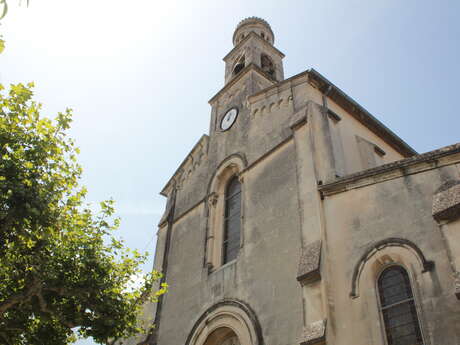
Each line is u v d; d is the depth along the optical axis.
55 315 12.19
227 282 15.94
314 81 17.88
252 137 18.80
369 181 12.73
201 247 18.58
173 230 21.44
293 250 13.88
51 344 12.80
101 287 12.70
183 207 21.66
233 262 16.19
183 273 18.80
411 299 10.63
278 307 13.33
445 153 11.35
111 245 14.01
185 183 22.52
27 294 11.57
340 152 15.88
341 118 18.00
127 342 19.48
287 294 13.27
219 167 19.98
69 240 13.01
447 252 9.70
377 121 19.17
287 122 17.30
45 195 11.55
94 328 12.62
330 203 13.40
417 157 11.89
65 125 12.58
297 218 14.39
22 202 10.92
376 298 11.16
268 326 13.30
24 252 11.71
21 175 11.27
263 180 16.81
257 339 13.32
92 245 13.27
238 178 18.52
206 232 18.81
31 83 12.37
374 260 11.57
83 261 12.63
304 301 11.94
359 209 12.59
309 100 16.95
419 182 11.66
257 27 28.75
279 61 25.75
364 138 18.75
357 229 12.33
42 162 11.93
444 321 9.66
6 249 11.27
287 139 16.64
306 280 12.14
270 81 22.52
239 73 22.50
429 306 10.02
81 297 12.44
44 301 11.87
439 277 10.16
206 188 20.34
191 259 18.83
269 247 14.87
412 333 10.28
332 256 12.45
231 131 20.55
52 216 11.67
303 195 14.35
